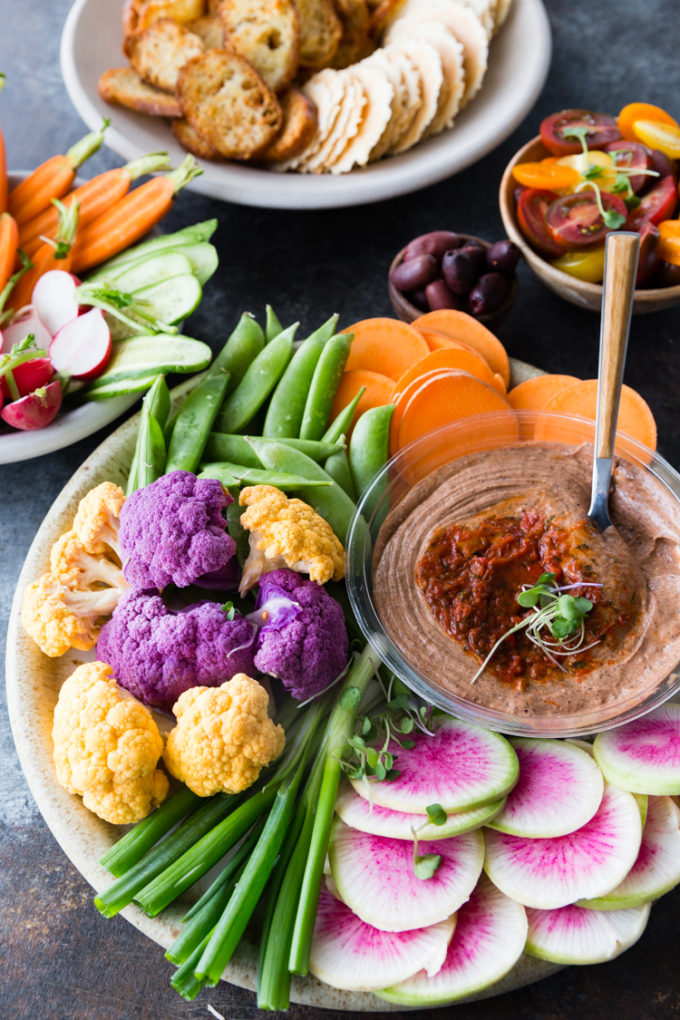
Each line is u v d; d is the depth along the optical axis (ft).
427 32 2.53
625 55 2.82
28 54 2.84
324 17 2.53
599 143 2.40
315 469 2.11
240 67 2.43
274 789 1.90
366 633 1.97
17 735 1.94
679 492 2.05
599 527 2.03
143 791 1.86
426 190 2.65
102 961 1.95
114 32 2.63
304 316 2.49
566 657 1.94
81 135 2.71
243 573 2.03
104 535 2.05
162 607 1.97
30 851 2.02
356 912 1.81
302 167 2.52
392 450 2.17
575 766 1.91
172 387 2.40
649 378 2.42
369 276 2.54
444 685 1.94
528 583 1.99
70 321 2.29
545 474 2.07
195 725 1.87
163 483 2.01
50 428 2.21
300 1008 1.89
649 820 1.90
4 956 1.95
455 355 2.19
